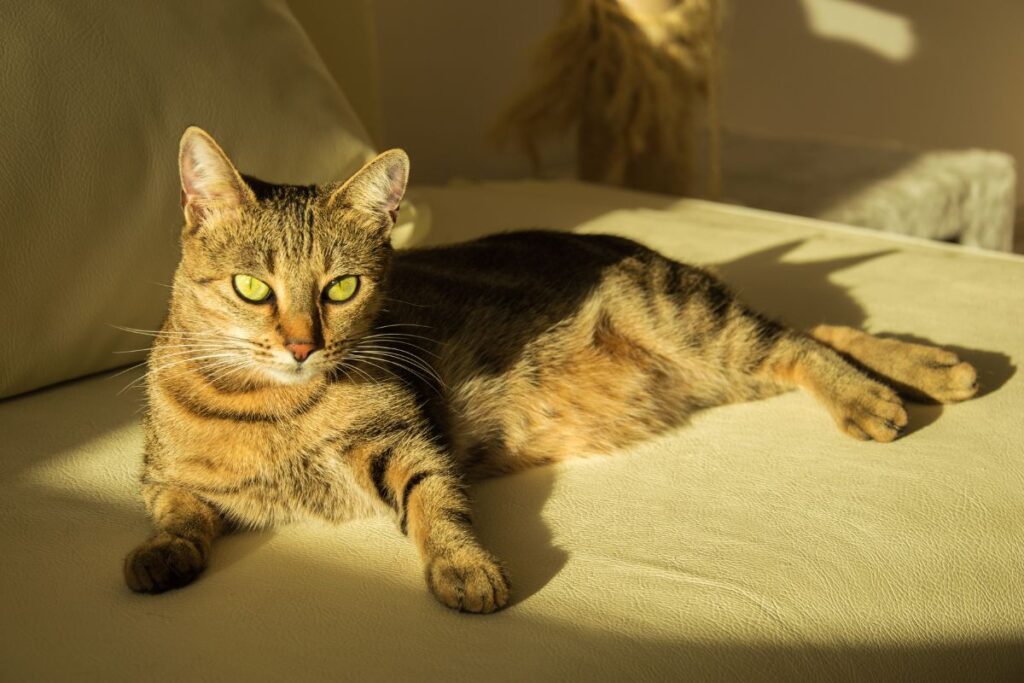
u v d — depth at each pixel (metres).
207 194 0.69
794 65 2.32
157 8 0.88
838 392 0.78
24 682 0.56
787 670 0.57
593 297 0.83
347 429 0.70
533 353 0.80
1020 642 0.59
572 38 1.54
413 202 1.10
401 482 0.69
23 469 0.73
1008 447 0.74
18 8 0.80
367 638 0.58
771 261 1.05
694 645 0.58
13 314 0.78
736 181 1.78
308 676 0.56
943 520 0.67
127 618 0.60
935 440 0.75
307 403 0.69
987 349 0.87
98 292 0.81
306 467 0.70
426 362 0.76
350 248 0.70
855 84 2.40
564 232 0.91
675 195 1.63
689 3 1.57
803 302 0.96
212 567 0.65
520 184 1.36
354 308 0.70
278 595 0.62
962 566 0.63
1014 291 0.97
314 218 0.69
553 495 0.71
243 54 0.92
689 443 0.77
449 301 0.80
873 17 2.36
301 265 0.68
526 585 0.62
